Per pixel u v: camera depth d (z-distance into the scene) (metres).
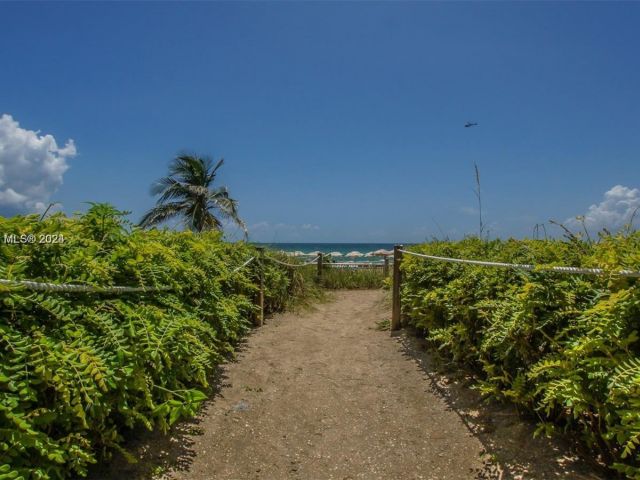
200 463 2.73
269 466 2.79
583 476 2.35
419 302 5.25
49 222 2.49
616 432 1.89
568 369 2.21
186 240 4.17
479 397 3.54
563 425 2.79
